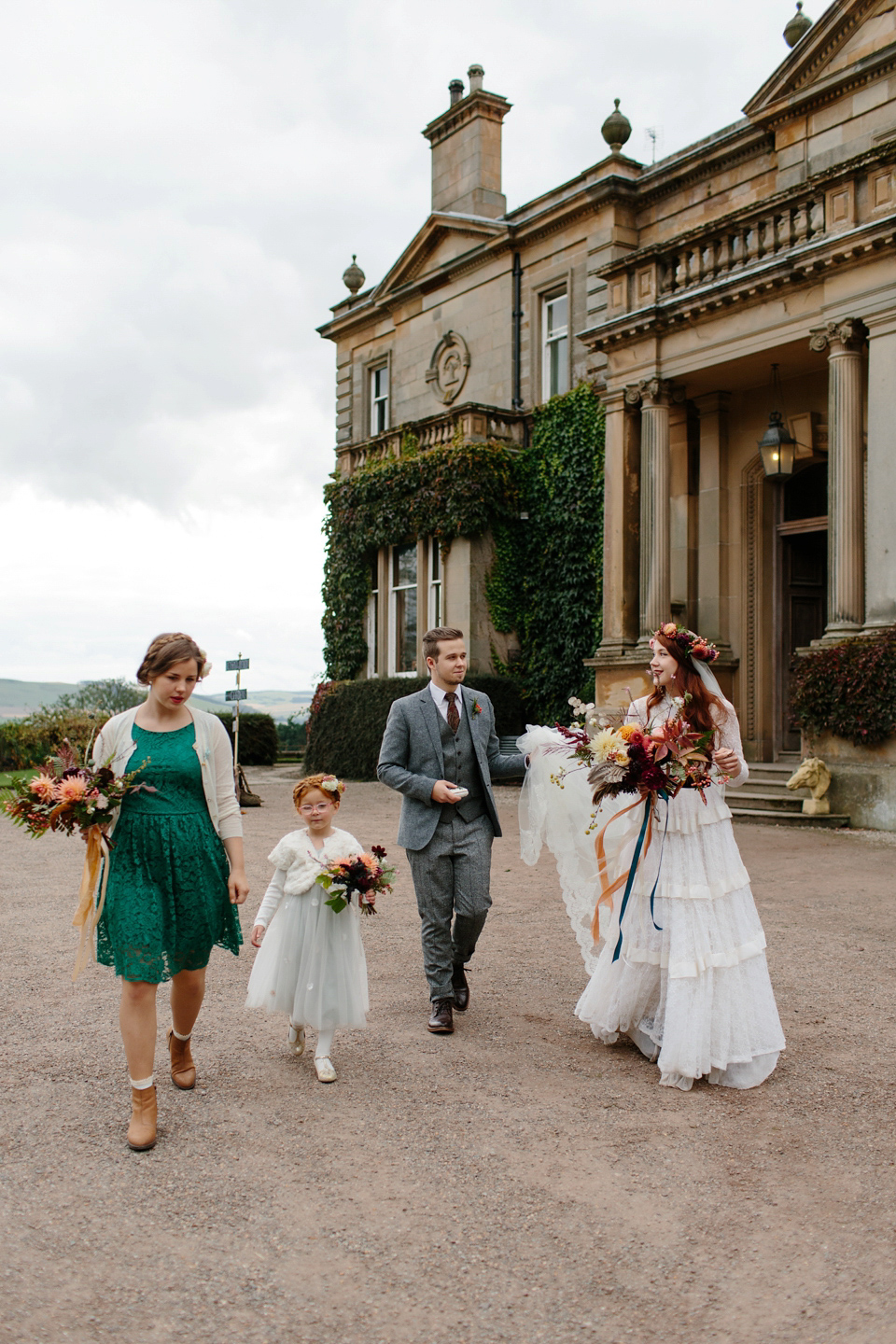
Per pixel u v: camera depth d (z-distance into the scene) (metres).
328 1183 3.08
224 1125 3.52
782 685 14.25
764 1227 2.80
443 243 20.09
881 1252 2.66
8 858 9.83
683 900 4.01
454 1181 3.09
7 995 5.11
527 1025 4.66
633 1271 2.58
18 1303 2.45
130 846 3.58
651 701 4.39
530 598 17.80
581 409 16.97
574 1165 3.20
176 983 3.77
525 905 7.34
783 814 11.23
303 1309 2.43
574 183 17.44
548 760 4.67
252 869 8.59
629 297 14.32
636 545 14.59
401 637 20.03
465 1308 2.43
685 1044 3.81
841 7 12.62
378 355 22.00
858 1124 3.50
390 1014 4.84
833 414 11.65
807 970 5.49
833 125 13.16
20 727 21.19
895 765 10.77
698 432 15.00
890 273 11.02
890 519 11.02
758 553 14.38
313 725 20.64
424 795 4.56
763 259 12.63
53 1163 3.21
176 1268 2.61
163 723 3.74
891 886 7.83
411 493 18.97
